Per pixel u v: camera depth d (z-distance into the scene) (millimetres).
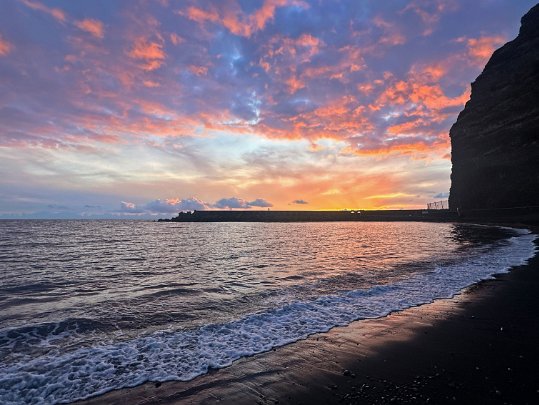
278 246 30172
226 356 6441
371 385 5148
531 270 14258
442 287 11828
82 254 25547
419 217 83375
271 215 120625
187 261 21078
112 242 37062
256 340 7242
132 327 8352
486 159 57969
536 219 40906
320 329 7859
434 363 5832
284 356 6383
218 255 24031
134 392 5223
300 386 5215
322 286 12484
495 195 54750
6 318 9242
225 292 11953
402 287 11945
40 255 24844
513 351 6242
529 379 5160
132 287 13219
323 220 114812
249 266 18234
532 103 49844
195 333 7723
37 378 5695
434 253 21203
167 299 11117
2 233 51938
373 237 38750
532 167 48562
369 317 8695
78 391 5293
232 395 5027
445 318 8391
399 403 4590
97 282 14359
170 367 6039
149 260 21781
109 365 6141
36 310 10039
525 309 8906
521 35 61531
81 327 8383
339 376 5496
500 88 57031
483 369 5531
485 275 13680
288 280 13805
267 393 5043
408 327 7816
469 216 59781
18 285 13781
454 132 68500
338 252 24000
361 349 6613
